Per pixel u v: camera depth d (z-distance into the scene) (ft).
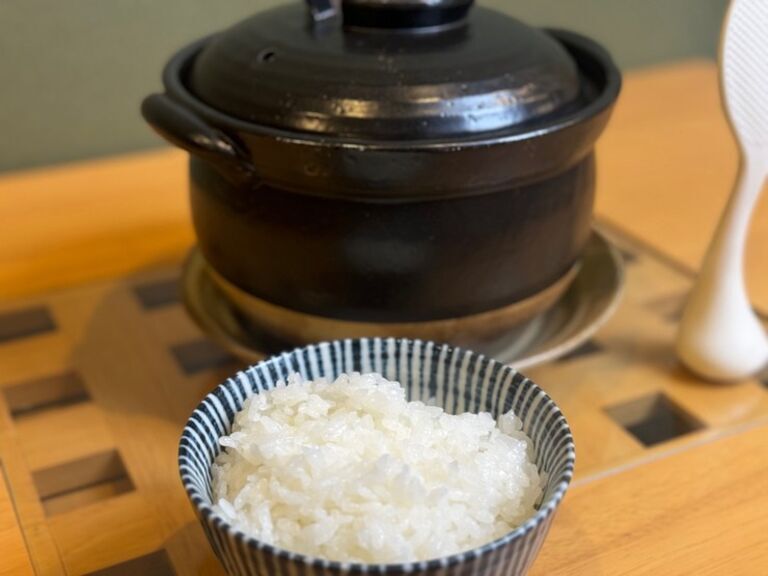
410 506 0.74
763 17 0.95
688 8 2.38
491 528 0.76
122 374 1.19
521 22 1.14
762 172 1.04
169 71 1.10
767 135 1.01
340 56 0.99
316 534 0.72
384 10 1.02
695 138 1.85
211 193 1.04
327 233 0.96
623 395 1.12
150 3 1.82
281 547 0.73
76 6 1.76
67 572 0.88
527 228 0.99
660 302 1.32
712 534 0.90
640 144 1.82
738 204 1.06
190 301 1.19
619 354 1.21
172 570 0.89
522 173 0.94
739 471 0.99
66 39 1.78
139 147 1.96
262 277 1.02
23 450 1.05
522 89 0.99
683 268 1.40
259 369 0.89
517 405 0.88
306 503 0.74
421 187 0.91
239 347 1.07
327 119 0.95
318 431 0.81
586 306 1.17
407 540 0.72
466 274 0.98
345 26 1.06
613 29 2.30
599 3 2.23
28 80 1.78
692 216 1.54
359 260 0.96
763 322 1.23
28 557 0.89
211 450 0.82
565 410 1.10
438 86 0.96
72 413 1.11
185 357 1.25
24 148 1.84
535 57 1.03
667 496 0.96
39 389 1.18
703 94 2.07
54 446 1.05
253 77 1.01
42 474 1.02
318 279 0.99
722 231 1.08
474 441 0.83
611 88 1.04
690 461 1.01
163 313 1.34
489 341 1.08
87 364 1.21
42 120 1.83
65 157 1.89
